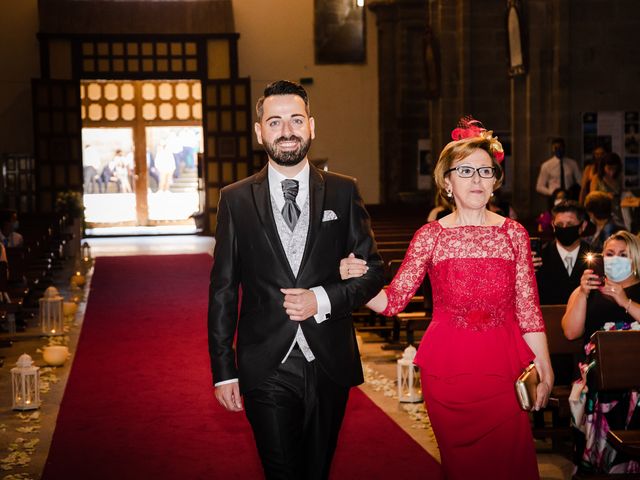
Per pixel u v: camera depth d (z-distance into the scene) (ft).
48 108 76.89
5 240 43.45
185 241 76.74
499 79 61.57
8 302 30.96
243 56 81.56
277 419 12.01
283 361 12.12
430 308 28.19
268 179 12.51
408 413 22.02
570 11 51.31
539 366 12.57
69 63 77.97
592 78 51.57
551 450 19.44
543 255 21.06
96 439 20.26
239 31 81.41
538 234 39.50
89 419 22.00
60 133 77.30
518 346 12.65
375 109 82.74
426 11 77.00
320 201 12.34
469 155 12.64
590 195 24.44
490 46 61.41
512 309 12.69
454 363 12.44
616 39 51.42
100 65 78.23
